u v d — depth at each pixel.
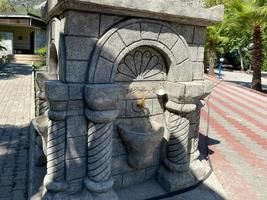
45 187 4.45
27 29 30.91
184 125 5.11
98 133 4.26
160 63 5.01
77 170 4.40
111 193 4.51
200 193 5.19
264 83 27.77
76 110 4.22
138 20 4.38
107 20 4.21
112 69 4.32
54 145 4.24
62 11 4.21
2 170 5.97
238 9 19.00
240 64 42.28
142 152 4.73
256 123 10.16
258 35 19.20
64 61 4.08
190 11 4.63
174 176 5.14
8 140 7.59
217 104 12.98
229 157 6.92
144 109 5.05
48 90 4.01
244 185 5.64
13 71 21.94
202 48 5.24
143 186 5.21
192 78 5.19
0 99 12.41
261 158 7.00
